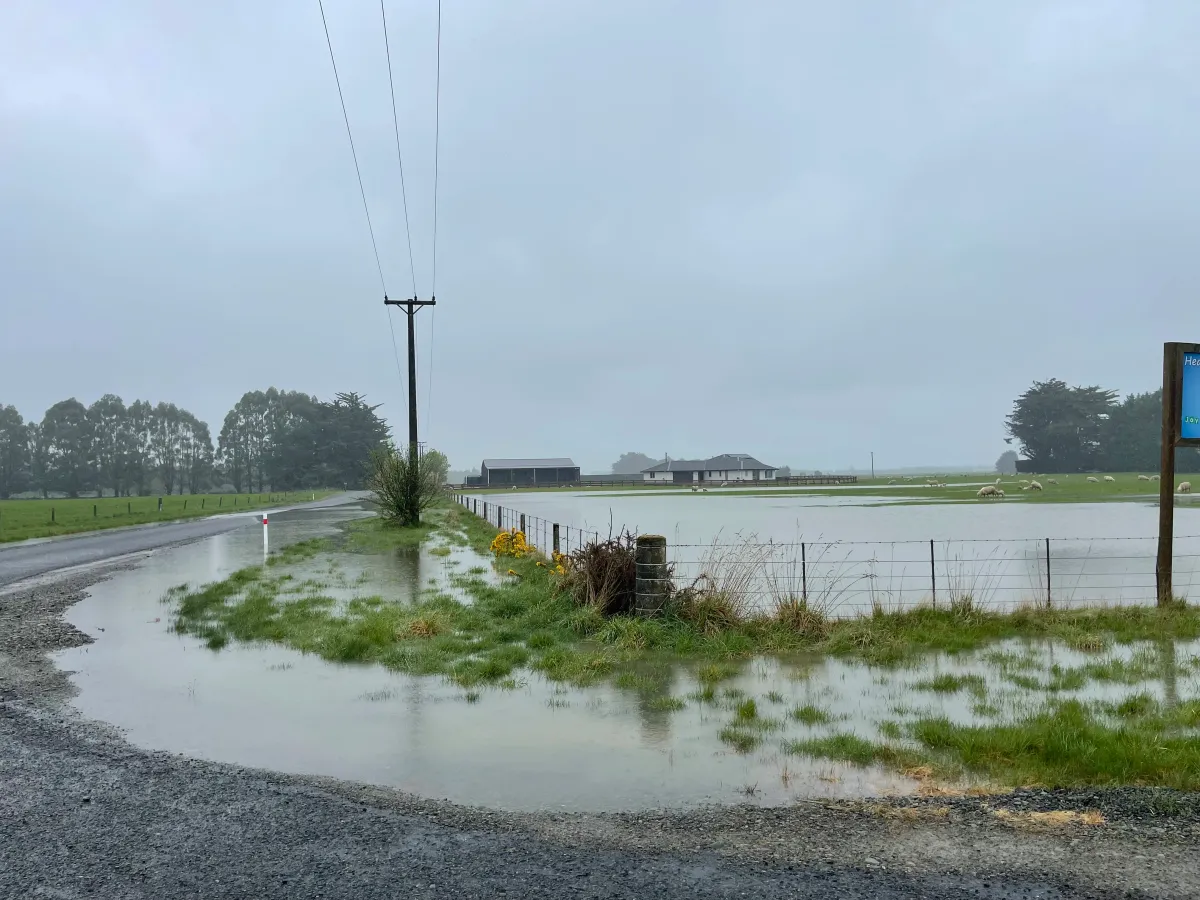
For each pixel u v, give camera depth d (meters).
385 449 34.59
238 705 7.51
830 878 4.11
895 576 17.70
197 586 15.59
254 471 162.88
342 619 11.45
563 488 135.25
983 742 5.97
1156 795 5.17
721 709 7.21
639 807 5.09
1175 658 8.78
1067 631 10.04
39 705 7.57
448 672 8.64
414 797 5.27
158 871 4.19
